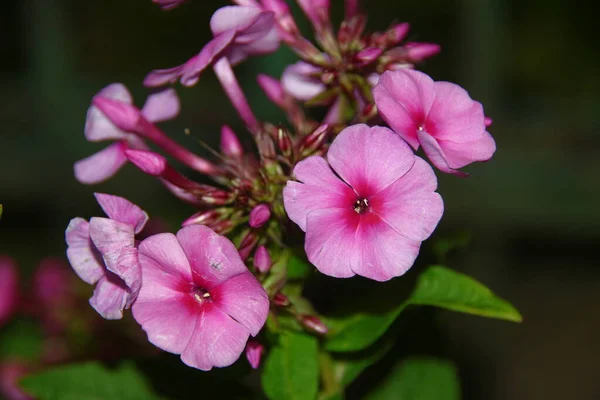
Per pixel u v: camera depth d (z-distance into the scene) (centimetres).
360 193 37
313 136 39
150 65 90
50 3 79
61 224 80
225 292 37
